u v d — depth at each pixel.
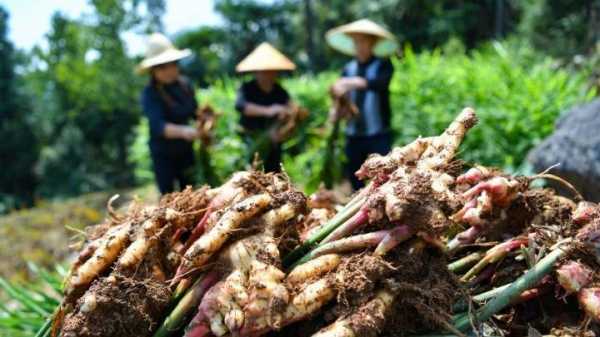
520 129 5.50
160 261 1.70
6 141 23.84
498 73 6.50
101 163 24.38
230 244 1.59
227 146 6.25
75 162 23.66
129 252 1.64
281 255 1.69
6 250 7.02
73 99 23.86
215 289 1.52
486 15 19.61
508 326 1.59
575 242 1.55
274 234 1.62
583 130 3.87
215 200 1.78
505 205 1.73
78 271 1.68
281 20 27.09
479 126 5.57
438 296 1.49
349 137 4.32
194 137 4.10
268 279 1.49
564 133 3.97
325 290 1.49
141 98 4.23
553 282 1.56
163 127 4.10
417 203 1.48
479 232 1.73
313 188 4.41
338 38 5.07
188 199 1.84
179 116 4.27
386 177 1.69
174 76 4.20
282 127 4.27
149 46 4.18
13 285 2.53
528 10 16.36
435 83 6.43
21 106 24.69
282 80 8.88
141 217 1.76
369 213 1.56
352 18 22.86
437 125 6.03
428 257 1.57
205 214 1.78
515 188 1.70
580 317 1.55
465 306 1.59
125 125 23.42
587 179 3.71
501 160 5.47
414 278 1.53
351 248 1.57
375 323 1.44
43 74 25.42
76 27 24.25
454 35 18.25
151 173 8.88
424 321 1.51
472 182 1.77
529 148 5.46
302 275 1.54
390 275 1.51
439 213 1.47
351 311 1.47
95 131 23.56
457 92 6.22
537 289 1.58
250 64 4.25
